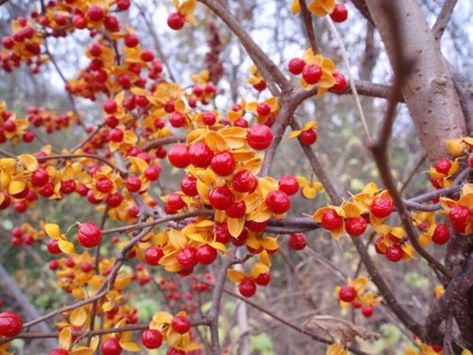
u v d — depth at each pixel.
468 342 0.17
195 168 0.13
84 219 0.72
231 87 0.41
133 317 0.23
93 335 0.15
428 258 0.15
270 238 0.14
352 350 0.20
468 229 0.14
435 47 0.16
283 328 0.57
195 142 0.13
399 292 0.45
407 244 0.15
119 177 0.20
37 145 0.71
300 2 0.17
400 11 0.16
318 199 0.57
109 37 0.25
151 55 0.25
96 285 0.22
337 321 0.20
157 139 0.23
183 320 0.15
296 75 0.18
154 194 0.35
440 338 0.18
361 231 0.14
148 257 0.15
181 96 0.23
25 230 0.33
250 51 0.19
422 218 0.18
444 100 0.16
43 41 0.28
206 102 0.27
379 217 0.14
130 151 0.22
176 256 0.14
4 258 0.71
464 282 0.15
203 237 0.14
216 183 0.13
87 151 0.29
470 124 0.16
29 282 0.65
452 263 0.16
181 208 0.15
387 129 0.08
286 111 0.19
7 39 0.27
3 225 0.58
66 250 0.15
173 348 0.15
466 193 0.14
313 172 0.20
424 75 0.16
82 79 0.31
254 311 0.56
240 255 0.30
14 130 0.26
